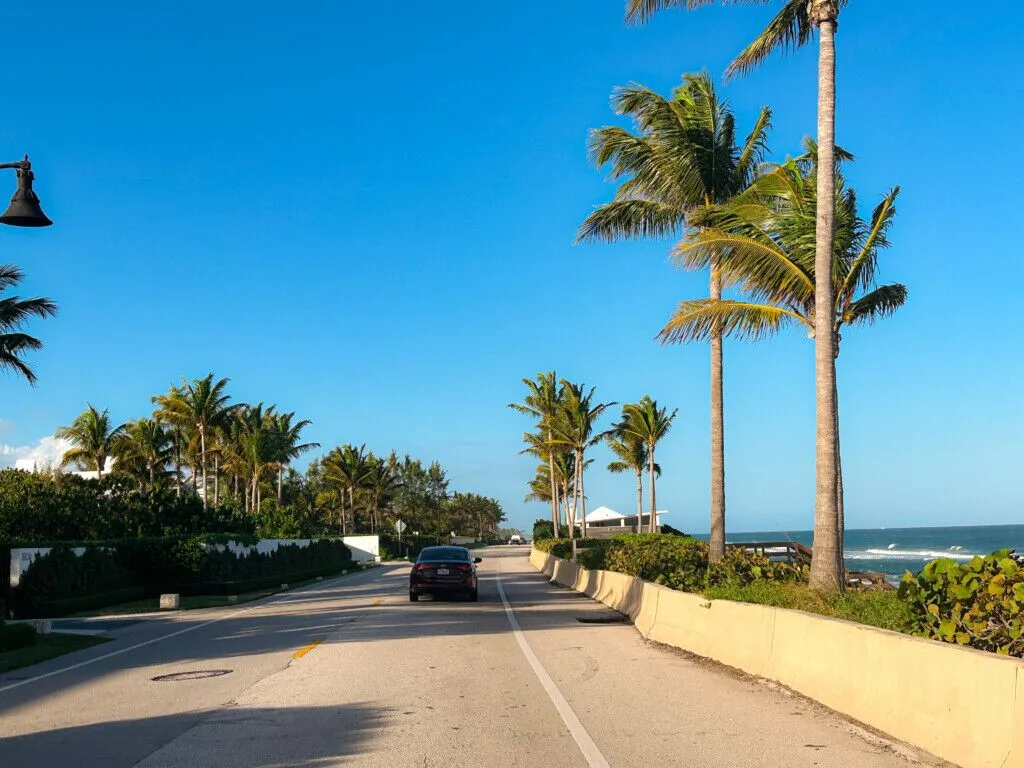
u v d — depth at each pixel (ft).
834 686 30.12
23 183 42.11
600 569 89.97
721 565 58.85
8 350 96.37
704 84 82.28
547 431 223.30
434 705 31.71
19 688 38.65
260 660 45.37
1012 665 21.18
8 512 109.50
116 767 23.53
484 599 89.51
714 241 52.75
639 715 29.43
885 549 372.58
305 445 244.01
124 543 105.09
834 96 47.01
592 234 86.99
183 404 200.03
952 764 22.31
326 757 24.16
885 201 54.39
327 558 179.01
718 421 79.20
